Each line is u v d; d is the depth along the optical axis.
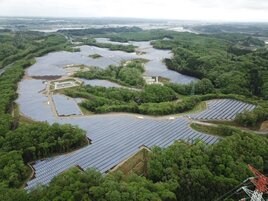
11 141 157.00
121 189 114.69
